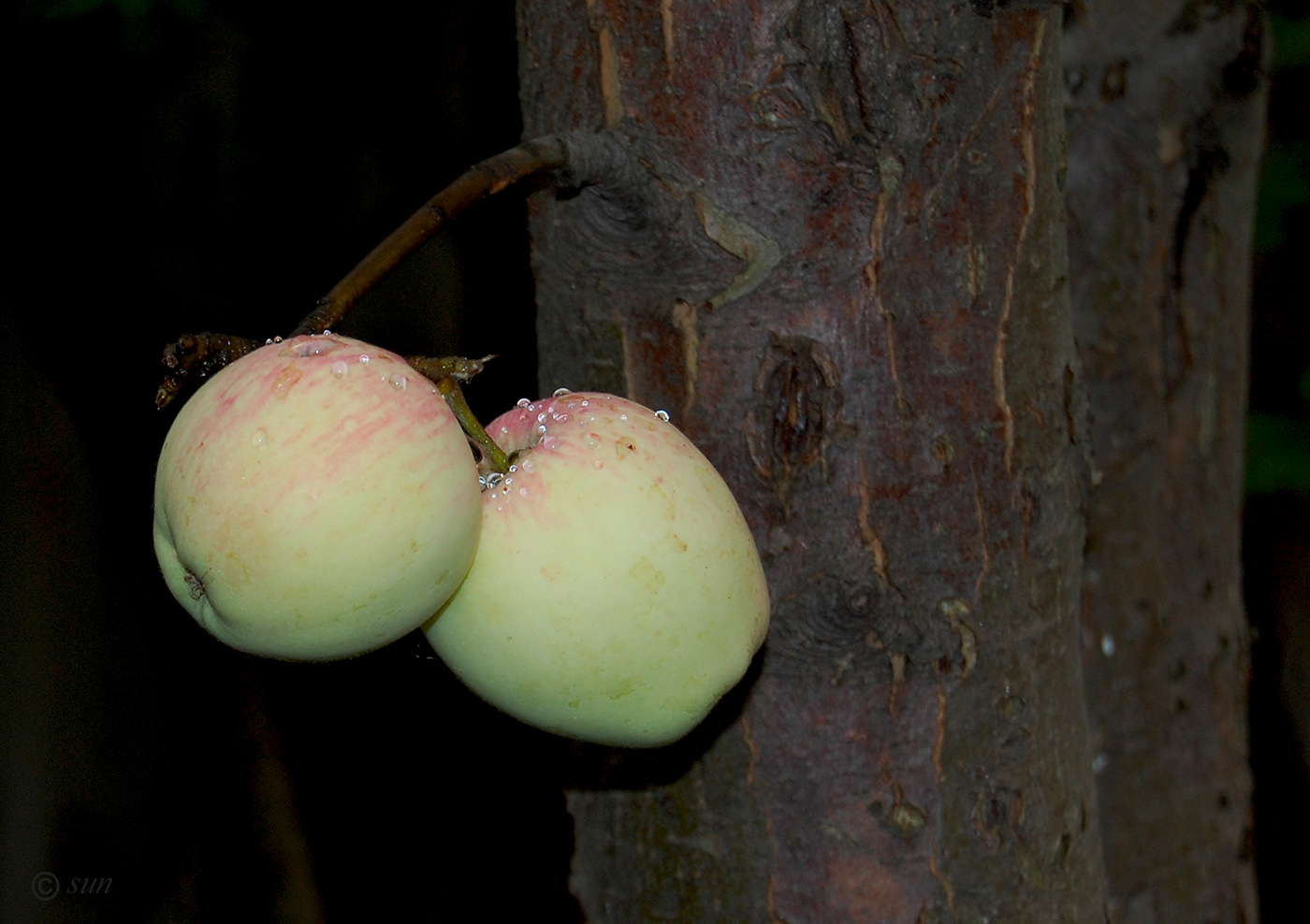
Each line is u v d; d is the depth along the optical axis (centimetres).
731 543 81
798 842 85
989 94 84
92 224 188
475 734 212
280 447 78
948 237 84
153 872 180
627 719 81
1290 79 195
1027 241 85
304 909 194
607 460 81
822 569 84
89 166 189
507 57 180
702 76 83
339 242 197
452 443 79
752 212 83
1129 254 100
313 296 198
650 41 83
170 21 182
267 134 195
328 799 205
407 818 209
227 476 78
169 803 183
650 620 80
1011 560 85
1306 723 232
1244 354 108
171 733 183
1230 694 107
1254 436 202
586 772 87
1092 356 100
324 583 78
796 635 85
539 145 81
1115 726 103
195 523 78
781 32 83
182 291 194
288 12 189
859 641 85
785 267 83
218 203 195
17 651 172
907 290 84
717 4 83
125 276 190
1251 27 100
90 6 172
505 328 182
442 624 81
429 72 193
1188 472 104
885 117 83
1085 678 103
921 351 84
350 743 207
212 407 79
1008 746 85
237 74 192
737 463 84
